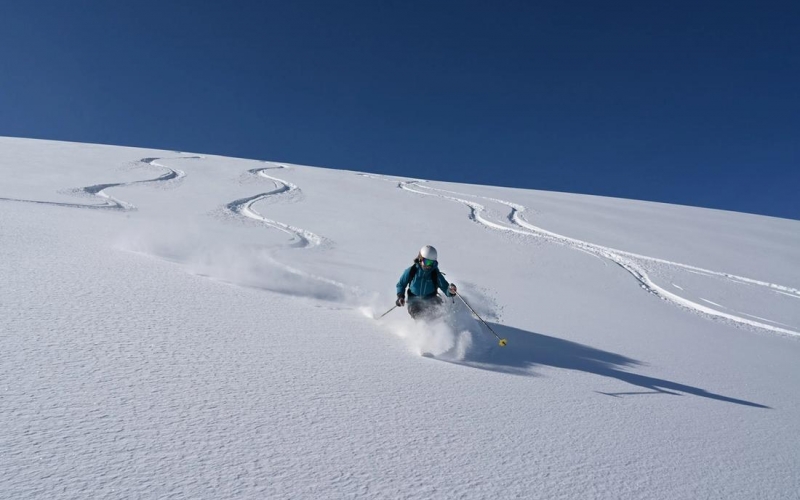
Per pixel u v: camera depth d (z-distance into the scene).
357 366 4.01
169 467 2.06
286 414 2.81
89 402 2.58
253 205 20.41
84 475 1.91
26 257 6.31
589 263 14.98
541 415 3.48
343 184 28.44
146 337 3.83
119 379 2.95
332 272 9.32
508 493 2.27
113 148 34.62
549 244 17.36
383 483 2.19
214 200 20.61
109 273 6.00
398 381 3.79
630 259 16.22
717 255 17.59
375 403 3.22
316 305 6.38
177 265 7.43
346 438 2.61
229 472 2.09
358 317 6.11
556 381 4.52
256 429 2.55
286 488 2.03
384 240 15.73
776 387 5.62
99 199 17.91
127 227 11.67
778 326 10.32
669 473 2.80
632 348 6.59
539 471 2.56
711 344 7.80
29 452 2.02
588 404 3.92
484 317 7.21
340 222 18.34
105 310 4.40
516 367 4.88
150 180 24.05
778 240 21.77
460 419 3.16
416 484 2.23
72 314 4.12
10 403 2.43
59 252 6.99
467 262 13.80
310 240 14.84
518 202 26.36
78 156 28.97
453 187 30.78
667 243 19.00
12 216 10.34
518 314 8.02
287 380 3.39
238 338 4.23
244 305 5.53
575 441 3.07
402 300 6.01
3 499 1.68
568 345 6.23
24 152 28.34
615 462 2.83
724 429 3.78
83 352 3.30
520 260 14.66
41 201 15.27
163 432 2.37
